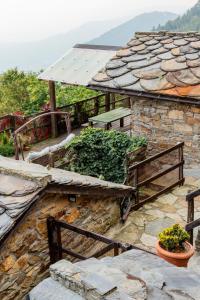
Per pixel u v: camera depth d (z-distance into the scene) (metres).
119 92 10.55
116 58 11.91
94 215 6.44
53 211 5.44
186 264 5.20
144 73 10.68
